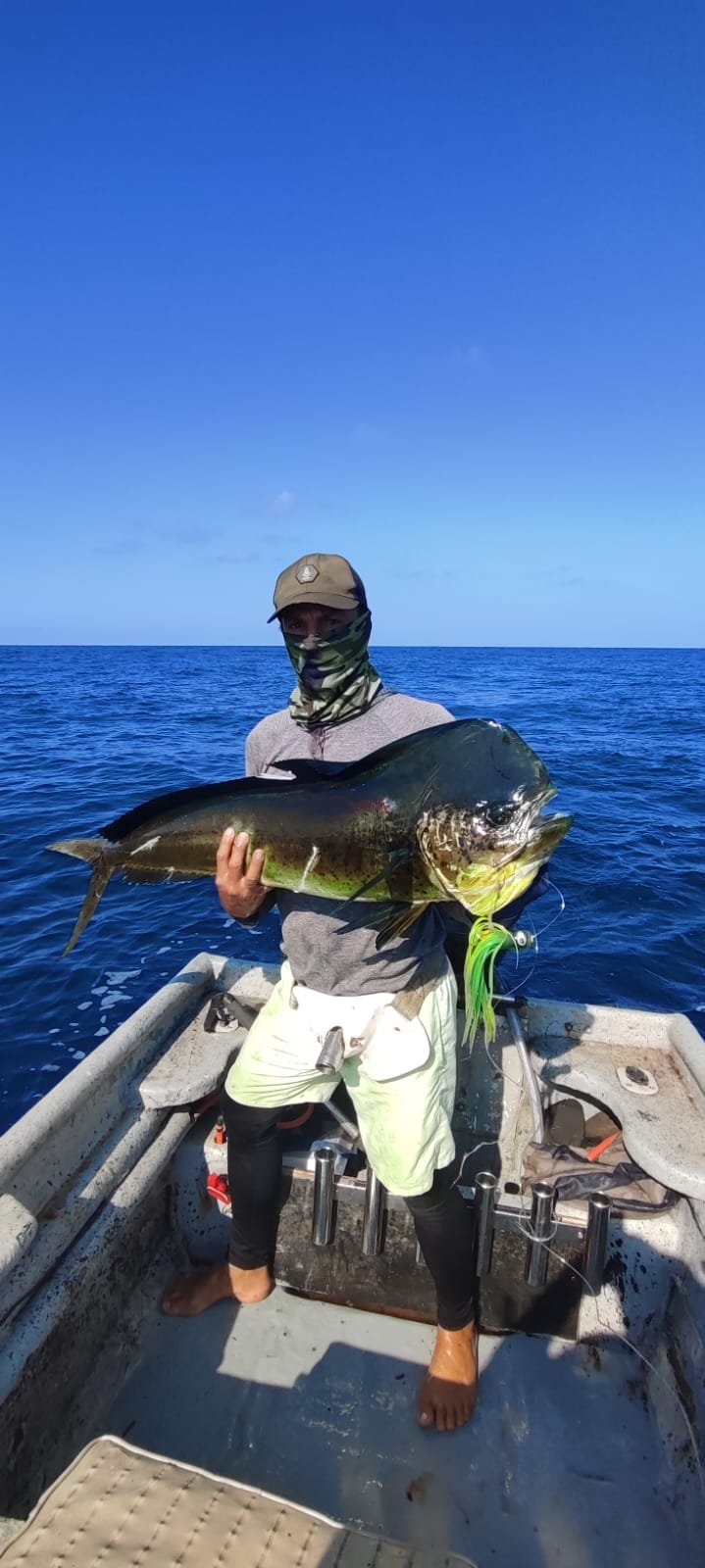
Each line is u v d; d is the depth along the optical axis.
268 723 2.37
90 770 13.95
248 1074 2.31
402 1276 2.52
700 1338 2.09
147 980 5.98
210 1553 1.33
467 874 1.83
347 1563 1.34
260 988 3.20
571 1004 3.02
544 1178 2.51
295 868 2.03
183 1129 2.65
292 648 2.09
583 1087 2.70
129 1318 2.38
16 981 5.96
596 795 12.34
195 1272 2.63
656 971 6.14
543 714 24.69
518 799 1.77
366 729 2.13
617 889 7.82
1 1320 1.90
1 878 8.17
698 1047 2.77
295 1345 2.44
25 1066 4.91
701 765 15.02
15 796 11.83
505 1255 2.43
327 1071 2.21
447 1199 2.19
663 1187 2.44
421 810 1.85
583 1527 1.98
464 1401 2.21
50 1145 2.26
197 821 2.15
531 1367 2.36
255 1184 2.42
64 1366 2.04
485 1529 1.97
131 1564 1.30
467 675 46.69
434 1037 2.13
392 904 1.96
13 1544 1.33
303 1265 2.60
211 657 91.50
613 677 47.94
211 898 7.52
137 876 2.30
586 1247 2.34
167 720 22.44
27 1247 1.89
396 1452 2.14
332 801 1.97
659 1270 2.34
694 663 77.56
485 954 1.97
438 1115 2.14
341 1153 2.64
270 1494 1.45
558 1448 2.15
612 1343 2.39
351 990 2.12
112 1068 2.53
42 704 27.38
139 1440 2.16
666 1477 2.07
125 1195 2.34
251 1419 2.21
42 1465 1.93
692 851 9.14
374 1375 2.36
